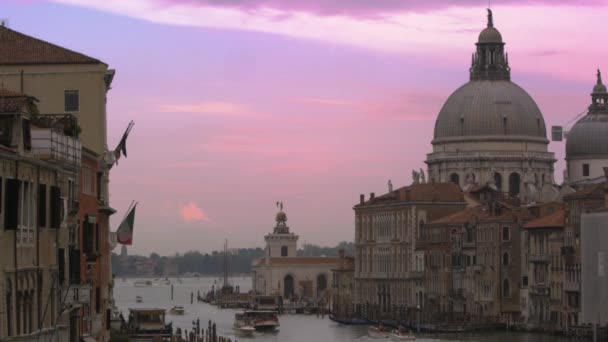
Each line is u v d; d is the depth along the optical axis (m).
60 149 70.00
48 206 67.31
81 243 83.12
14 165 60.56
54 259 68.69
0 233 58.66
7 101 63.12
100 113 96.06
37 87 95.62
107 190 102.38
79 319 78.75
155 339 142.50
